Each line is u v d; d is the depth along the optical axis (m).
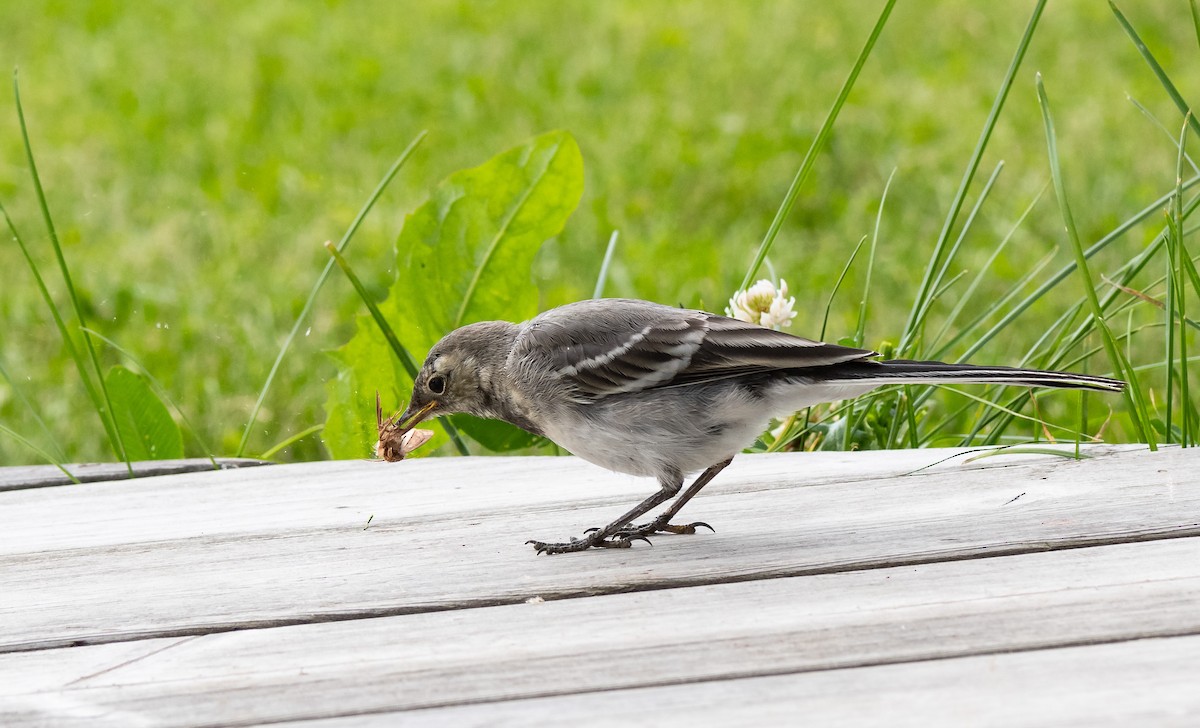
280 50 30.80
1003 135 22.31
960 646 5.13
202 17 34.72
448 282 10.89
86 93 27.31
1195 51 26.33
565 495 8.10
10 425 13.92
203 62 29.70
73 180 22.05
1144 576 5.77
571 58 29.25
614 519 7.54
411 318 10.87
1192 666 4.80
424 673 5.25
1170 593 5.54
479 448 12.55
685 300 16.12
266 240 19.38
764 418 7.27
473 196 10.84
